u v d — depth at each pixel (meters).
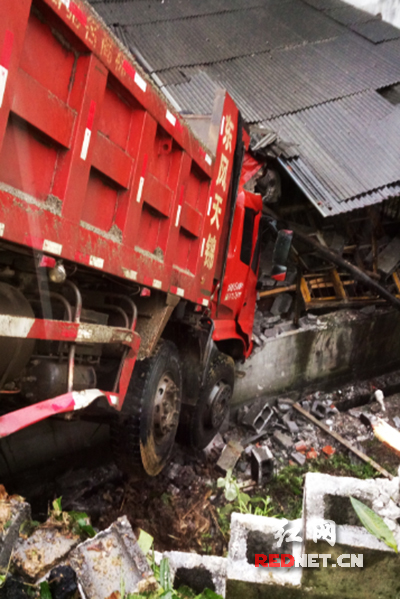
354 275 7.69
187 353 3.90
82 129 2.06
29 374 2.42
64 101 2.02
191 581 2.20
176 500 4.22
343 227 8.04
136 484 4.18
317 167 6.60
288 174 6.56
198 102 6.79
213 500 4.48
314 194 6.28
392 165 6.90
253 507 4.58
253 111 7.13
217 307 4.45
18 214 1.73
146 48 7.58
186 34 8.27
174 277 3.27
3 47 1.57
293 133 7.00
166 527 3.92
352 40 9.47
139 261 2.73
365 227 8.34
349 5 10.93
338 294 7.80
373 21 10.34
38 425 3.67
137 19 8.25
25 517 2.08
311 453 5.82
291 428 6.22
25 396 2.44
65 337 2.22
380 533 1.68
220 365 4.54
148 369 3.16
